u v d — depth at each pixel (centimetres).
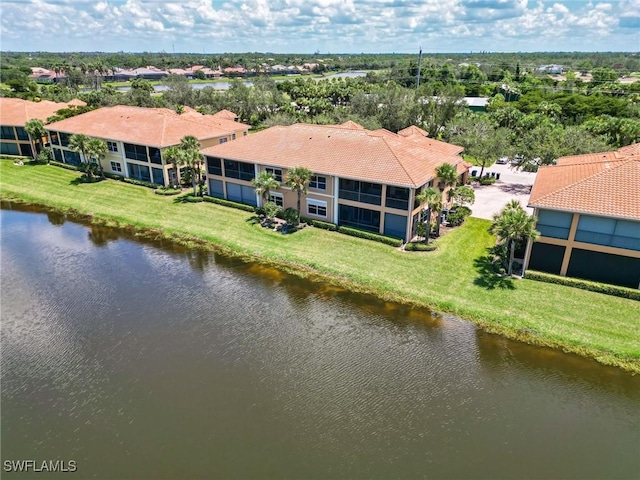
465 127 5969
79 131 5709
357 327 2616
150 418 1970
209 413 1995
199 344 2472
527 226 2830
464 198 4153
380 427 1922
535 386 2159
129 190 5106
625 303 2730
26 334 2566
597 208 2778
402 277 3114
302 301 2889
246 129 6394
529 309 2708
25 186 5269
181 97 10156
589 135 5088
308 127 4550
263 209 4281
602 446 1847
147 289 3053
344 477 1697
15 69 17038
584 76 18738
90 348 2441
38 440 1872
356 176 3638
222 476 1703
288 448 1819
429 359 2347
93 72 15012
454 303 2798
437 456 1789
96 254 3584
